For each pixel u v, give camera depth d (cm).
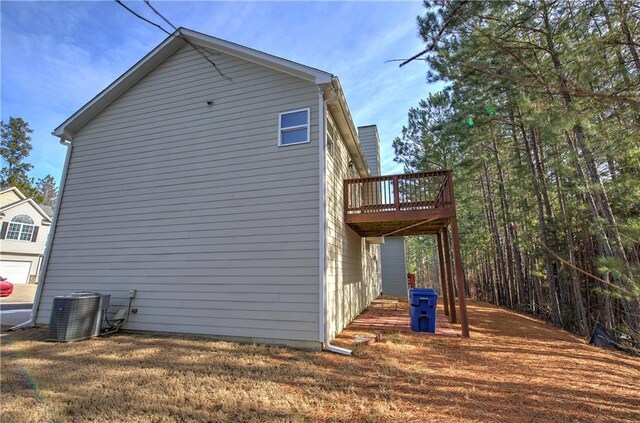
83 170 767
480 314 1054
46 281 725
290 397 348
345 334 654
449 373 432
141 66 747
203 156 679
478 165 1374
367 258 1241
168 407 322
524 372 444
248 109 673
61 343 559
